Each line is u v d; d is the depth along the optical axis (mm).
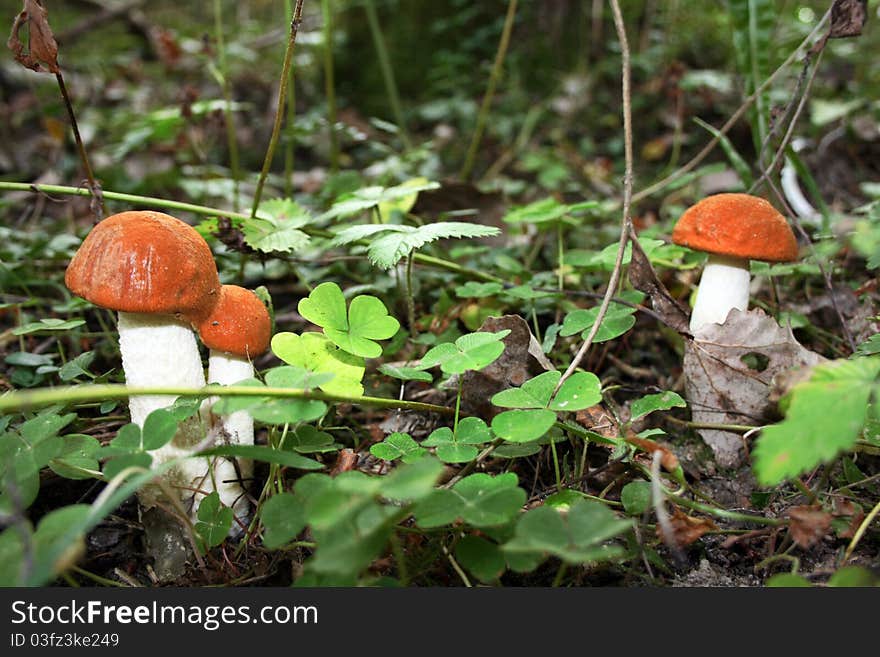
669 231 434
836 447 162
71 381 296
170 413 197
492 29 776
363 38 793
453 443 227
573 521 167
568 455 266
